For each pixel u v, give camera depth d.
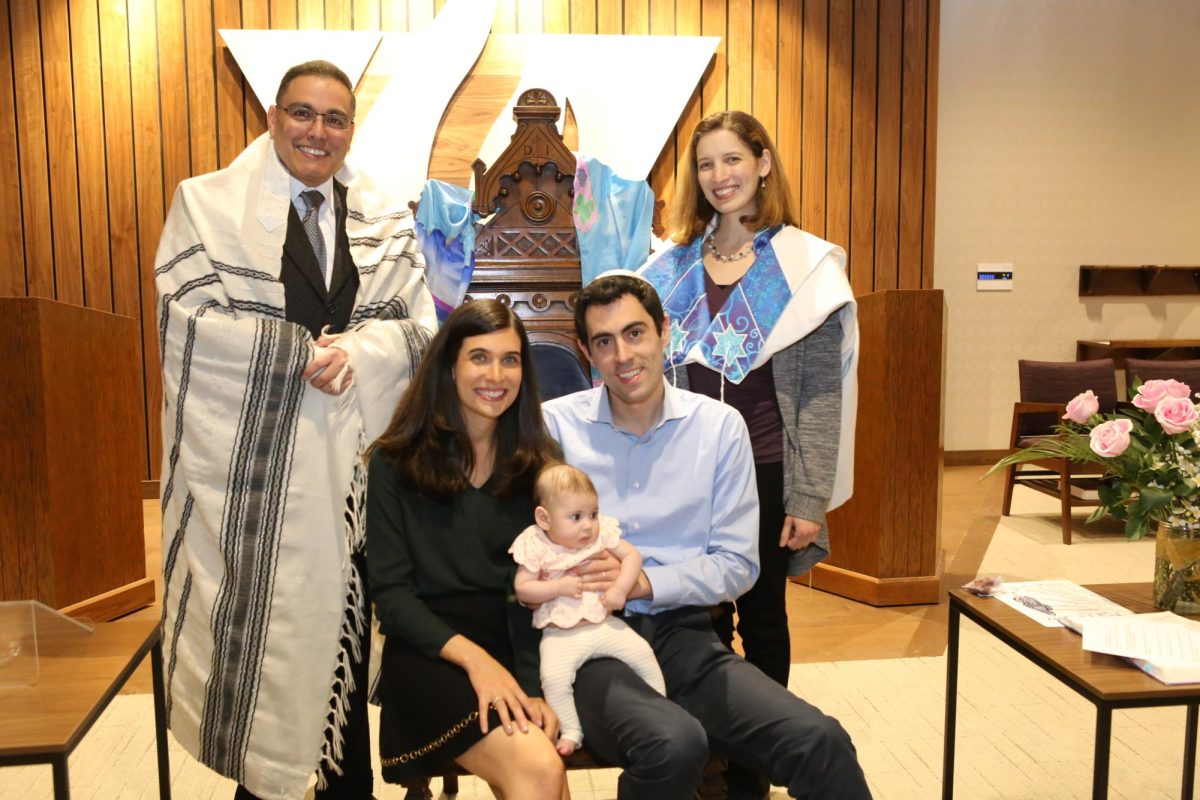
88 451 3.33
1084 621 1.71
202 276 1.84
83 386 3.30
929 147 5.70
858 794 1.44
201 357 1.78
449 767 1.60
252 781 1.80
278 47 5.18
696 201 2.20
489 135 5.30
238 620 1.80
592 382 2.78
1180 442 1.79
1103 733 1.47
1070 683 1.55
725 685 1.59
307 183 1.92
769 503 2.05
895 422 3.55
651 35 5.45
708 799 1.75
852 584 3.69
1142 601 1.91
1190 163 6.74
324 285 1.94
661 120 5.39
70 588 3.22
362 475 1.86
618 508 1.80
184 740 1.87
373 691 1.92
